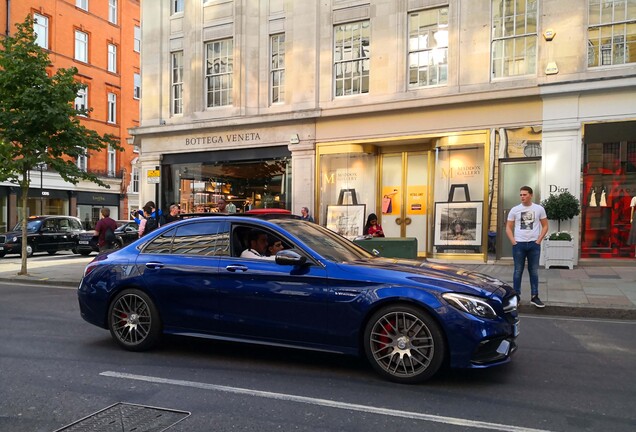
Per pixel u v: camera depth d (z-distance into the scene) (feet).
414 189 49.57
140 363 17.95
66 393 14.85
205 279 18.25
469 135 44.86
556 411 13.42
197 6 59.41
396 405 13.82
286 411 13.43
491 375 16.49
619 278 34.81
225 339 18.12
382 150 50.88
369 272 16.25
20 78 41.91
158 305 19.08
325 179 52.29
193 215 20.88
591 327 23.76
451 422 12.69
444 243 45.98
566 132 41.42
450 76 46.01
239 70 56.44
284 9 54.80
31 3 99.14
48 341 21.18
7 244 66.13
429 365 15.17
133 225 73.77
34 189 103.60
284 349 19.81
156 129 60.70
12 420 12.88
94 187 116.88
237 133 56.39
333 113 50.34
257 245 19.13
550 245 40.32
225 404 13.93
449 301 15.05
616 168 42.39
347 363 17.87
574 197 40.47
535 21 43.68
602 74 40.40
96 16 115.14
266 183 56.39
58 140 43.91
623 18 40.55
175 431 12.15
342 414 13.21
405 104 46.70
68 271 46.11
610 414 13.20
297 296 16.75
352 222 51.06
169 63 61.98
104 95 117.80
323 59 51.93
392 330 15.79
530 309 27.27
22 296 33.58
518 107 43.06
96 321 20.22
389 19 48.67
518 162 43.42
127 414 13.23
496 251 44.04
